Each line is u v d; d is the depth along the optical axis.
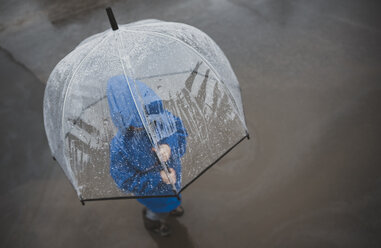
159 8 6.48
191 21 6.01
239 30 5.62
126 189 2.16
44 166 4.07
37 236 3.46
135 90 1.91
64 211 3.63
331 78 4.52
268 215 3.35
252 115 4.23
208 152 2.21
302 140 3.90
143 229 3.41
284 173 3.65
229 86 2.28
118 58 1.93
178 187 2.14
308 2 5.96
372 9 5.54
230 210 3.45
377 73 4.46
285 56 4.98
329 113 4.11
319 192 3.44
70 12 6.77
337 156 3.69
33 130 4.50
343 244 3.04
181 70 2.07
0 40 6.25
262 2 6.15
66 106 1.98
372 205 3.26
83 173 2.08
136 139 2.03
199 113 2.14
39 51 5.86
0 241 3.46
